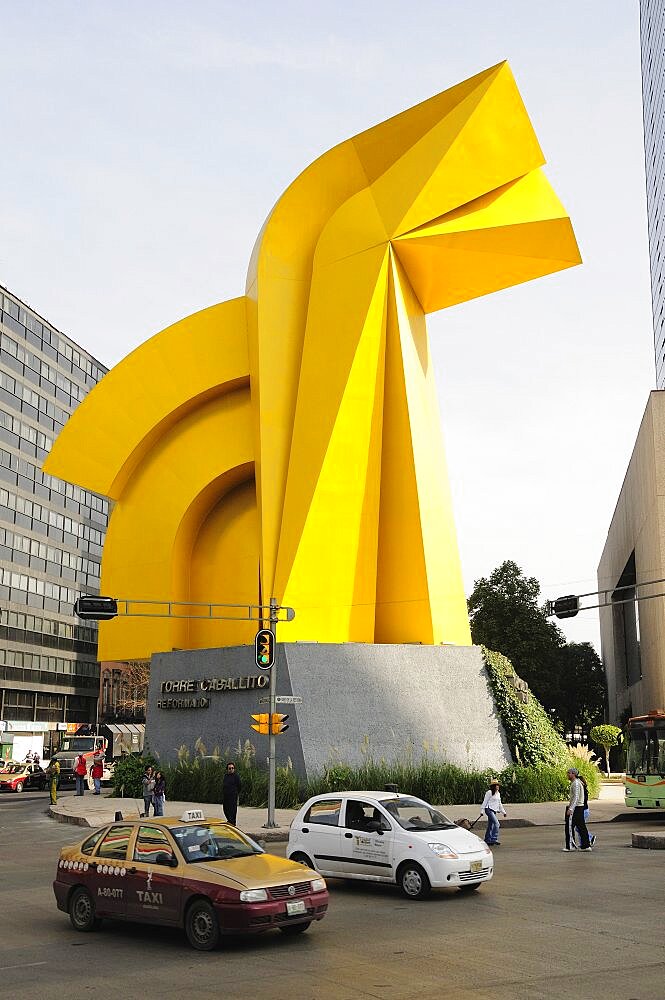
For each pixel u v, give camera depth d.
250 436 36.03
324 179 34.91
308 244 34.97
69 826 25.92
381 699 30.72
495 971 8.80
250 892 9.82
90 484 37.03
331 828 14.47
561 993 7.93
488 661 33.25
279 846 19.78
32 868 17.20
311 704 29.83
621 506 63.72
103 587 37.19
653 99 91.81
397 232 32.25
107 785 47.88
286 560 31.69
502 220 31.25
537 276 33.94
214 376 36.19
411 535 33.12
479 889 13.98
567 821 19.22
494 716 32.56
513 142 31.36
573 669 80.62
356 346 32.22
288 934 10.71
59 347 90.00
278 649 30.33
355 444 32.25
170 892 10.27
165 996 7.98
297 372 33.97
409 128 33.22
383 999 7.81
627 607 68.88
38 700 83.75
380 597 33.75
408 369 33.41
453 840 13.55
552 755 33.06
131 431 36.91
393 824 13.81
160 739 33.59
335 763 29.36
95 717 94.69
